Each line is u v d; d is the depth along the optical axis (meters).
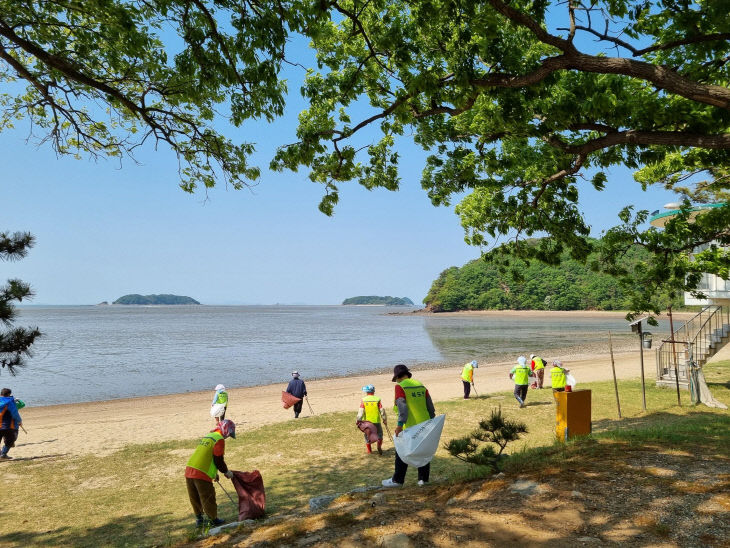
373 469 9.59
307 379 28.69
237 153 8.88
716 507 4.12
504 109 6.79
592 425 12.31
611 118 6.36
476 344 53.41
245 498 6.84
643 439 7.09
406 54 7.08
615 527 3.88
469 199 12.34
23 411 19.53
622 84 6.23
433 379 25.33
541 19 6.43
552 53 8.98
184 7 6.52
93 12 6.35
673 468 5.32
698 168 11.83
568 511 4.28
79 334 75.69
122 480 9.75
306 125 9.52
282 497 8.10
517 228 11.29
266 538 4.49
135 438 13.62
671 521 3.91
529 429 12.49
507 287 195.88
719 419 10.91
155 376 30.67
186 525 7.17
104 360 39.66
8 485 9.49
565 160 8.80
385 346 52.75
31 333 5.31
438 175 10.07
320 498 6.19
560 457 6.15
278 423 14.54
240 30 6.59
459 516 4.39
